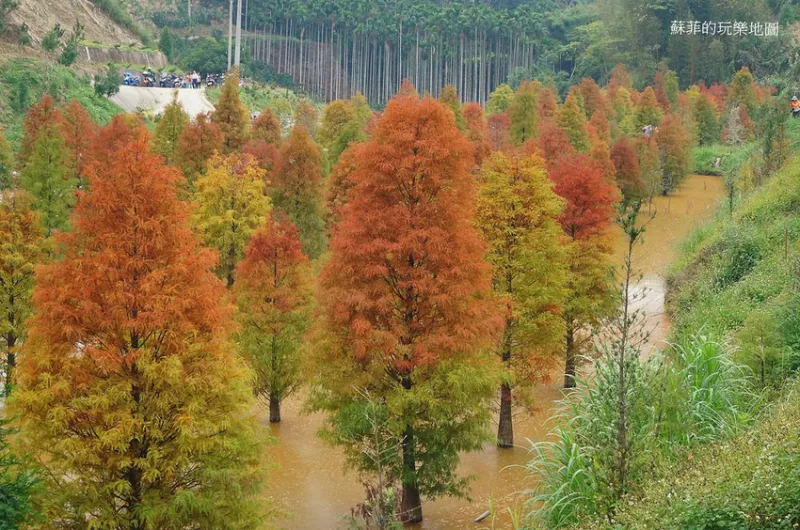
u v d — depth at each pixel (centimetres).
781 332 2180
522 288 2656
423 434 2136
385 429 2059
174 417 1691
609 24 16162
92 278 1650
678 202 7644
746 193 5050
